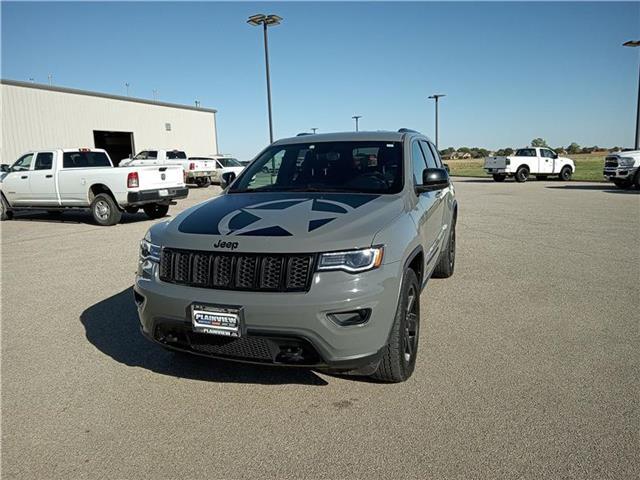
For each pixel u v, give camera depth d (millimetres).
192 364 3807
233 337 2912
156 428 2938
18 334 4523
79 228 11758
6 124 27250
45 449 2748
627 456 2564
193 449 2723
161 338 3248
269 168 4566
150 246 3357
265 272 2883
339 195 3824
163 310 3094
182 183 13203
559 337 4230
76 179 12312
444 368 3650
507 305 5137
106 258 7949
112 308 5293
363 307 2844
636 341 4117
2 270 7164
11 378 3619
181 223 3443
